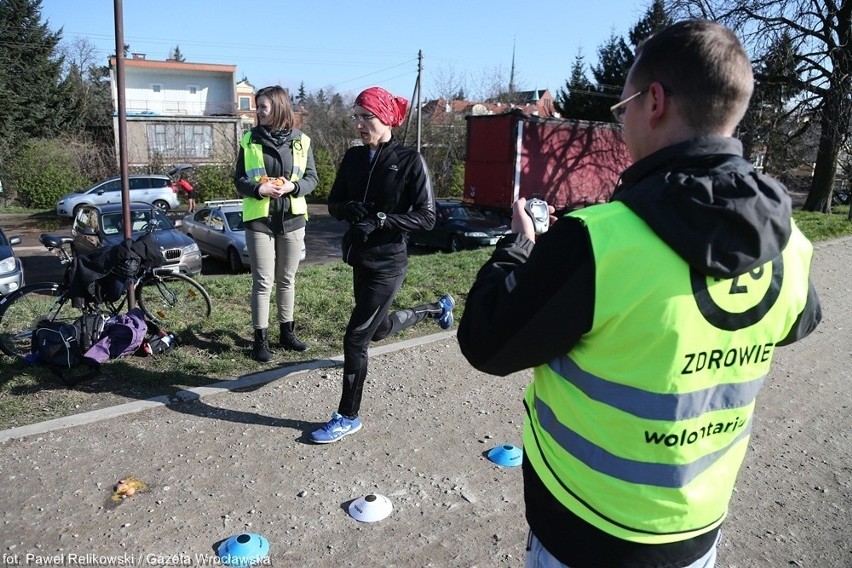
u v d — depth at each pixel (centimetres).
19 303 541
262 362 483
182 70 5062
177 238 1200
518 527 300
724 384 128
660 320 117
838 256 1027
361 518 301
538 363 130
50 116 3603
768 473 355
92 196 2594
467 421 404
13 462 339
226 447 363
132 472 335
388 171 368
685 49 121
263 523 297
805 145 2345
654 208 116
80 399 413
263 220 466
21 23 3603
